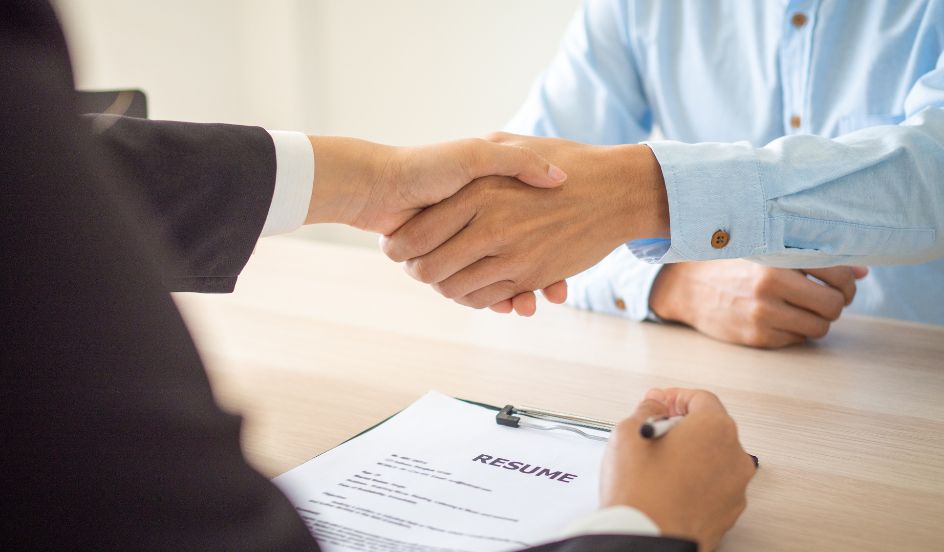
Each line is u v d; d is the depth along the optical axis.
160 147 0.74
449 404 0.75
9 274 0.36
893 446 0.71
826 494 0.62
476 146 0.86
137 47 2.76
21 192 0.37
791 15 1.36
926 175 0.91
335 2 2.67
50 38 0.42
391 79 2.66
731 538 0.56
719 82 1.46
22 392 0.36
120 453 0.38
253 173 0.78
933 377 0.89
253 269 1.31
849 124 1.35
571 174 0.88
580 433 0.68
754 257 0.91
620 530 0.46
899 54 1.31
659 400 0.62
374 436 0.68
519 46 2.45
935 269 1.37
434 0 2.52
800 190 0.88
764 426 0.75
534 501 0.57
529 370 0.89
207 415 0.40
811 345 1.00
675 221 0.88
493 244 0.88
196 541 0.39
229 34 2.79
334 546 0.51
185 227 0.75
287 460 0.66
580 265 0.92
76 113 0.41
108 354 0.38
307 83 2.77
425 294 1.18
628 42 1.52
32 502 0.37
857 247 0.91
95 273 0.38
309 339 0.98
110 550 0.37
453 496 0.58
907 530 0.57
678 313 1.07
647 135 1.61
